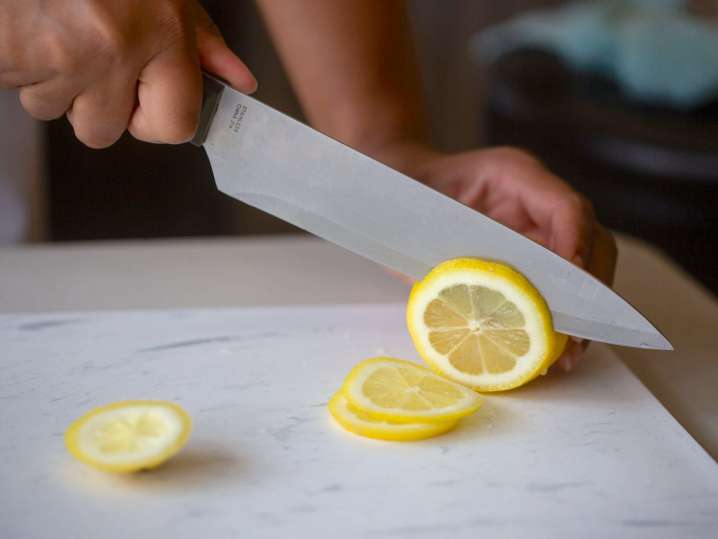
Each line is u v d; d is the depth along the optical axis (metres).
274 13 0.66
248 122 0.52
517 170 0.58
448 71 1.38
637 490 0.44
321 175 0.52
